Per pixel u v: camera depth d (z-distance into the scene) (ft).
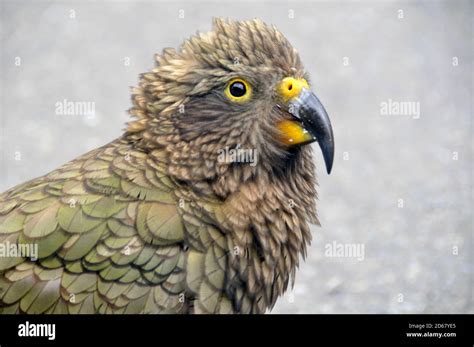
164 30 79.05
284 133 28.45
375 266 46.65
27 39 77.36
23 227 26.99
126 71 72.08
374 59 74.54
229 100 28.02
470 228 50.01
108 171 27.99
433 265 46.39
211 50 28.14
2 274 26.61
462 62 74.13
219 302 27.86
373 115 65.92
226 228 28.02
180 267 27.35
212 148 27.94
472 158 59.26
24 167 57.82
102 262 26.76
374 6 84.69
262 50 28.25
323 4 84.53
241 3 84.79
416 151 60.70
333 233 50.21
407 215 51.88
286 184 29.32
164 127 28.12
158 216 27.37
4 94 68.39
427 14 83.20
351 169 57.93
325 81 71.05
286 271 30.04
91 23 80.79
